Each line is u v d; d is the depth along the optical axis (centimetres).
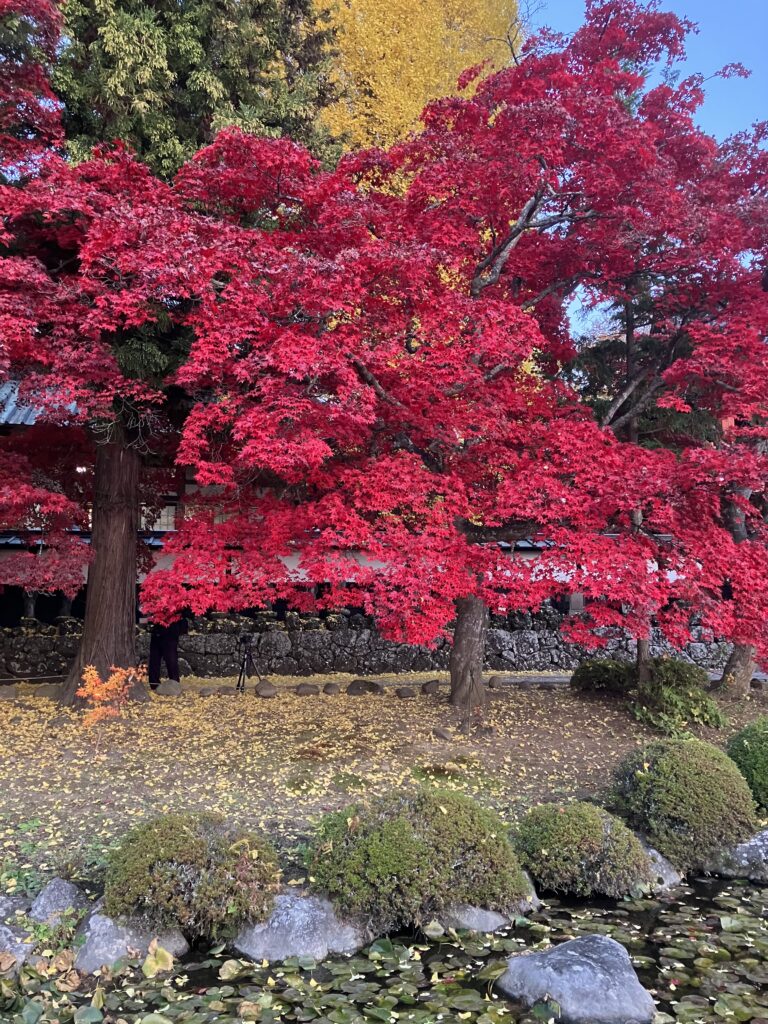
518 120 725
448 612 684
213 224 673
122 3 888
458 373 669
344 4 1962
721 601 691
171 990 370
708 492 708
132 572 989
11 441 989
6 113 796
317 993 368
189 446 683
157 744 796
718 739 873
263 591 733
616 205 803
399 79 1930
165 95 905
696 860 528
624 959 384
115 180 730
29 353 694
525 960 387
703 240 798
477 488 827
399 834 451
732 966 400
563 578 696
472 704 960
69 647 1254
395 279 696
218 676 1286
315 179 759
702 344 787
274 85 1037
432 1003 357
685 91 918
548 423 809
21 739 800
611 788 631
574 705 1005
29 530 1120
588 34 940
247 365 615
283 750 780
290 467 643
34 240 838
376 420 726
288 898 438
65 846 536
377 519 717
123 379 734
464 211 805
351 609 1448
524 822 526
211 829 458
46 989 368
